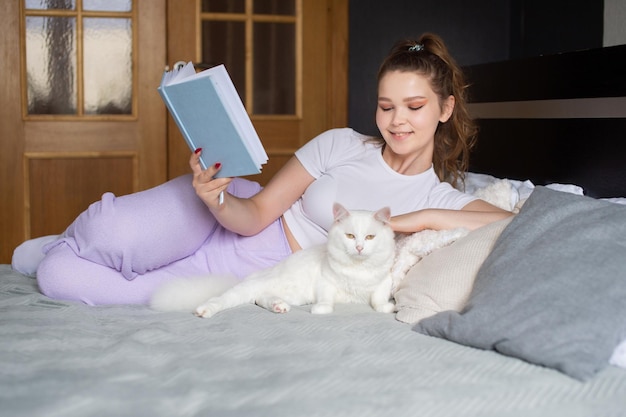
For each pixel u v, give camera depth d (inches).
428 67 71.9
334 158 78.3
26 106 144.9
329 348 52.1
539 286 50.7
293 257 67.7
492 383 44.8
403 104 71.6
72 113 147.7
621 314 47.8
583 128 90.5
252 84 154.4
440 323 54.4
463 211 68.6
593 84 88.6
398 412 40.3
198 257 75.3
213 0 151.2
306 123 156.9
